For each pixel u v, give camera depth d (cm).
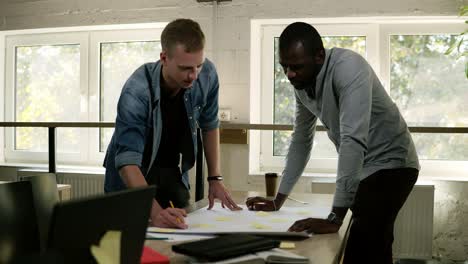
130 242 73
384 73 348
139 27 384
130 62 395
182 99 176
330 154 360
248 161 348
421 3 327
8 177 409
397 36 348
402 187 168
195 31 146
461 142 344
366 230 161
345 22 352
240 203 180
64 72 411
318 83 153
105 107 403
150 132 163
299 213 157
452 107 343
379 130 168
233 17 347
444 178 339
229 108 348
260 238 109
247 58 346
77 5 379
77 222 61
